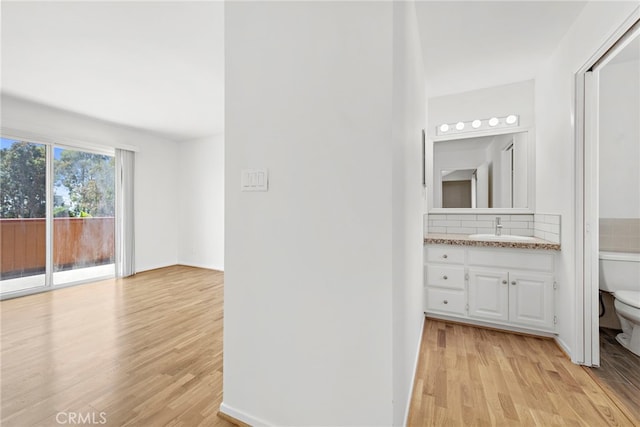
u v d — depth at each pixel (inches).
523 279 93.4
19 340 91.6
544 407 60.5
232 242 57.3
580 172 77.0
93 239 168.7
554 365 76.5
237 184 56.6
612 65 101.1
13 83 117.2
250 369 55.7
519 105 113.0
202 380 70.0
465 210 121.9
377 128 44.1
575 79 77.3
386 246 43.6
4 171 135.1
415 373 72.3
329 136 47.9
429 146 127.3
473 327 101.7
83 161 163.6
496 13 74.4
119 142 179.2
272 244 53.2
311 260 49.6
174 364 77.2
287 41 51.6
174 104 141.9
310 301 49.8
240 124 56.1
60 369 74.5
